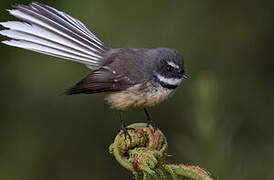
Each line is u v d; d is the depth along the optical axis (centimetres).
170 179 698
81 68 1217
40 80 1223
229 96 1264
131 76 979
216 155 832
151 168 607
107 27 1230
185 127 1280
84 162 1334
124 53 1016
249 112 1250
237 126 926
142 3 1250
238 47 1323
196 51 1277
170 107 1315
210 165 823
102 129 1320
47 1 1191
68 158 1315
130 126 676
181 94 1290
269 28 1334
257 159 876
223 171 822
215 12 1312
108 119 1313
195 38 1280
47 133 1272
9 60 1218
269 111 1248
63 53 921
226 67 1301
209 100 858
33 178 1252
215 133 845
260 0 1332
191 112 1041
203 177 586
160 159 611
